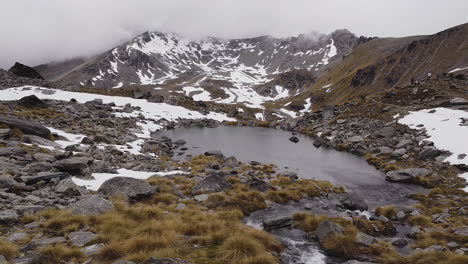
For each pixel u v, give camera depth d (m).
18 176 23.41
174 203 24.73
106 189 24.64
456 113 55.62
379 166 44.62
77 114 64.88
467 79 82.88
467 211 26.06
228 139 68.75
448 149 43.50
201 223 19.62
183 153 51.62
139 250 14.65
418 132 53.09
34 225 16.83
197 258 15.11
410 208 26.52
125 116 76.12
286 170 42.38
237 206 25.75
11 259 13.12
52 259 13.09
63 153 31.34
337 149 58.56
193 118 96.81
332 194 31.47
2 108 53.75
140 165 36.34
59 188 22.70
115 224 17.92
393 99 79.25
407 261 17.27
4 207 18.36
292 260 17.42
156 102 106.31
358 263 15.85
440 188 33.62
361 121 68.69
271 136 75.06
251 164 44.94
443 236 20.75
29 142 35.28
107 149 41.34
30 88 82.94
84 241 15.38
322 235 19.95
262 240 18.50
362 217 24.81
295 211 26.25
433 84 80.50
